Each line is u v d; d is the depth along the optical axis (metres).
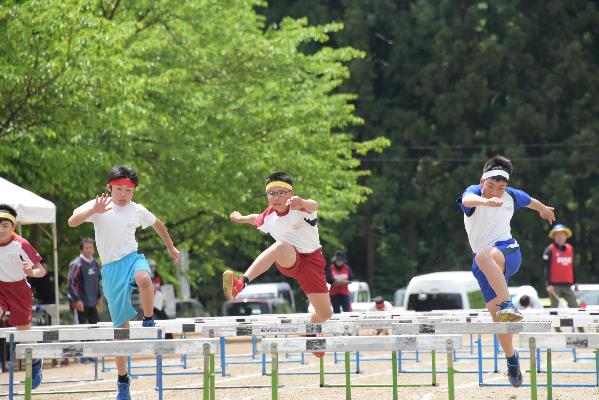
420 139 145.25
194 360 49.94
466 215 25.17
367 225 147.50
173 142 65.81
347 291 54.56
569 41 146.75
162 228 26.42
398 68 149.88
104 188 62.84
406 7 154.00
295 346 21.06
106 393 32.91
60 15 53.19
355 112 146.25
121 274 25.59
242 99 72.44
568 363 43.91
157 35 68.94
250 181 72.81
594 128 142.38
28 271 29.47
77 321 50.59
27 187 58.66
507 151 140.62
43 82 53.19
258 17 87.69
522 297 54.03
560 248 56.62
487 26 149.38
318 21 148.88
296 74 78.62
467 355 50.06
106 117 56.22
